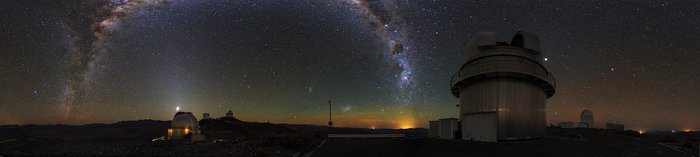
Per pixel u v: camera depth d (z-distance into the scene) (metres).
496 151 18.95
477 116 26.05
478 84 27.92
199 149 23.06
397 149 21.16
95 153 21.92
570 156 16.00
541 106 28.20
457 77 30.52
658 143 21.50
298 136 28.52
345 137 31.61
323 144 25.52
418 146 22.39
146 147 25.05
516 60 26.31
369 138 31.28
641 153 15.35
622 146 17.30
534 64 26.78
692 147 18.09
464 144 22.69
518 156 17.06
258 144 24.64
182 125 54.41
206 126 73.44
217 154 20.52
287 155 20.02
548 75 28.75
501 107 26.03
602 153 16.00
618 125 53.28
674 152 16.03
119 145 26.84
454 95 35.00
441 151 19.89
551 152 17.33
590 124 56.28
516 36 29.20
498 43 28.30
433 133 32.59
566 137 30.88
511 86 26.41
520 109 26.34
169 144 27.25
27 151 23.36
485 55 27.12
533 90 27.31
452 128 28.58
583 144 19.25
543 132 28.30
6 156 21.17
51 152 22.67
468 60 29.00
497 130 24.70
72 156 20.75
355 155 19.25
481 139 25.33
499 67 26.27
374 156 18.67
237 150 22.17
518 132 25.89
